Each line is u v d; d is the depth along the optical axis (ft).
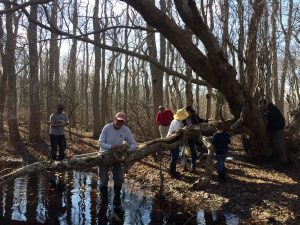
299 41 67.87
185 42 32.45
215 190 32.89
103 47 37.96
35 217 26.68
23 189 34.24
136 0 30.50
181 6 31.04
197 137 36.86
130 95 98.22
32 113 60.75
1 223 25.38
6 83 65.46
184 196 31.94
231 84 34.88
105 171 31.50
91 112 125.49
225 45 37.99
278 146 39.81
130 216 27.30
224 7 40.75
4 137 63.00
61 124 45.73
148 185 35.78
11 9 30.78
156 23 31.48
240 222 26.04
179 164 42.57
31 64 60.03
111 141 30.25
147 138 64.28
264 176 36.86
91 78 121.90
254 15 37.14
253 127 38.27
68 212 27.96
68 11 42.65
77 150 55.72
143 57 40.09
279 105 85.76
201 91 106.22
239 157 44.57
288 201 29.37
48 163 28.60
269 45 40.42
